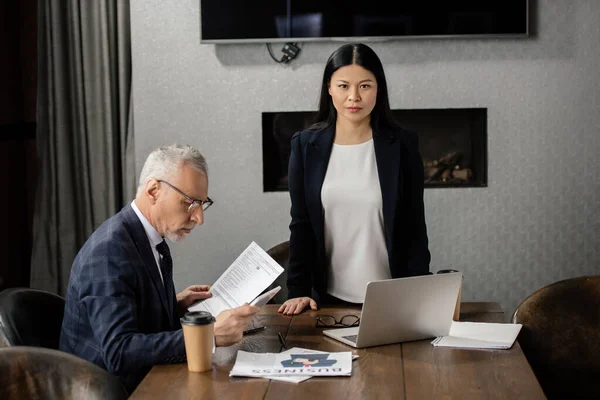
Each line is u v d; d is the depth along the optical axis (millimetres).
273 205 4172
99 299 1995
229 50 4105
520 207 4102
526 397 1695
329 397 1701
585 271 4113
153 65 4137
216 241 4207
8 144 4660
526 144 4062
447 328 2150
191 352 1869
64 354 1854
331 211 2455
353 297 2506
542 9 3988
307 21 4020
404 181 2467
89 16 4469
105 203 4559
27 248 4926
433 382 1792
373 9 3994
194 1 4098
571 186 4074
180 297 2301
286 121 4289
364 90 2355
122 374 1958
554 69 4016
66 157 4531
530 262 4129
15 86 4770
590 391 2387
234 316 1977
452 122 4254
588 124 4043
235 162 4160
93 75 4500
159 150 2135
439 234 4137
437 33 3988
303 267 2533
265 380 1814
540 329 2375
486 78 4031
